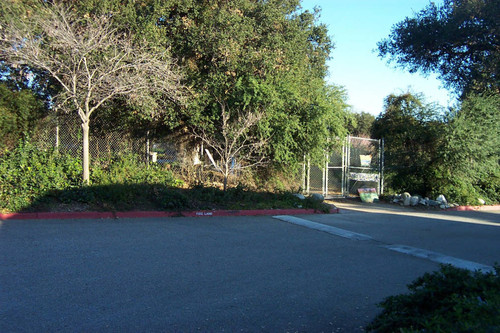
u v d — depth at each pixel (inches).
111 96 454.6
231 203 498.6
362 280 244.7
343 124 654.5
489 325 114.7
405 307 152.0
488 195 799.1
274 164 590.6
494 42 855.7
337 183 717.3
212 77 530.6
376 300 211.2
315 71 778.2
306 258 290.5
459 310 125.2
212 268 252.2
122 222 382.3
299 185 632.4
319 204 550.0
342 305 202.4
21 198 381.7
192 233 353.7
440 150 733.9
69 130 496.4
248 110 530.3
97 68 432.8
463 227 473.7
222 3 571.5
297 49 624.1
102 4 482.9
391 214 569.9
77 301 189.2
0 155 418.9
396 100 842.8
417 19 922.7
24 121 450.9
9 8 432.1
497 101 759.1
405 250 332.5
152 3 522.0
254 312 187.6
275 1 665.0
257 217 467.2
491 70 843.4
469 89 897.5
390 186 775.7
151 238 323.9
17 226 335.6
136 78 446.6
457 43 885.2
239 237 350.3
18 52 406.6
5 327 160.2
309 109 578.6
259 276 241.6
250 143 546.6
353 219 497.0
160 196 452.4
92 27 438.0
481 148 705.0
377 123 845.2
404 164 783.1
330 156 673.6
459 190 734.5
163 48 504.4
